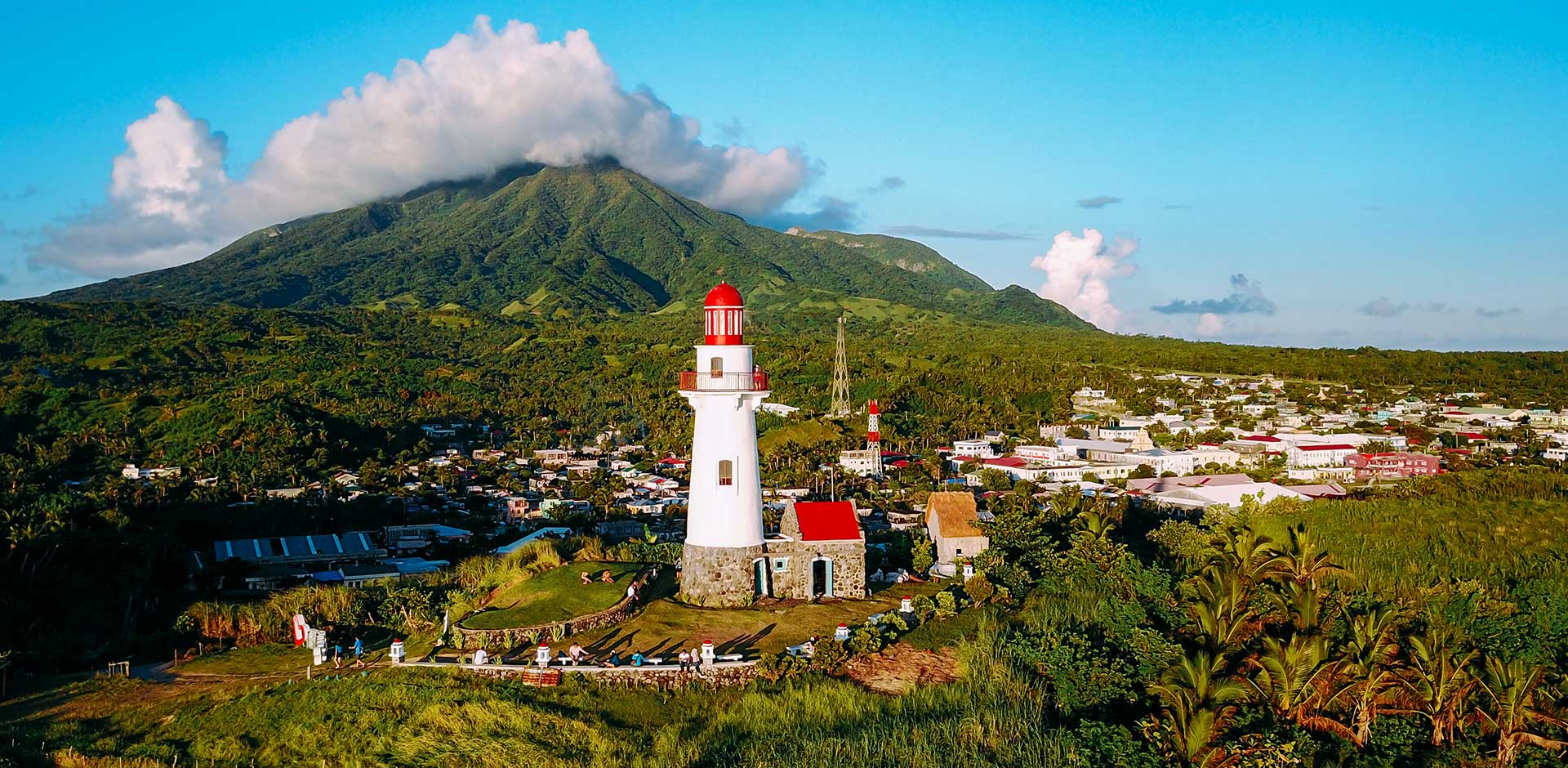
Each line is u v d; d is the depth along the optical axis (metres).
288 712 39.00
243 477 162.75
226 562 100.25
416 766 34.50
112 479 148.25
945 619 49.31
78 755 36.22
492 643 44.50
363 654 46.38
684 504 153.50
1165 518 92.81
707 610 49.09
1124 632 46.66
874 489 161.50
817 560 52.34
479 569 65.69
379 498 146.88
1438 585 58.62
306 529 127.81
